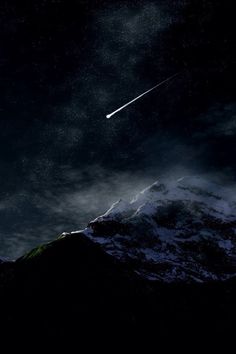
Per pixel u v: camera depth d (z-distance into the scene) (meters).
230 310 33.69
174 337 28.22
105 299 30.86
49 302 29.52
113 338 26.30
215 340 28.77
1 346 24.47
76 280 32.75
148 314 30.31
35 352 23.91
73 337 25.81
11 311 28.36
